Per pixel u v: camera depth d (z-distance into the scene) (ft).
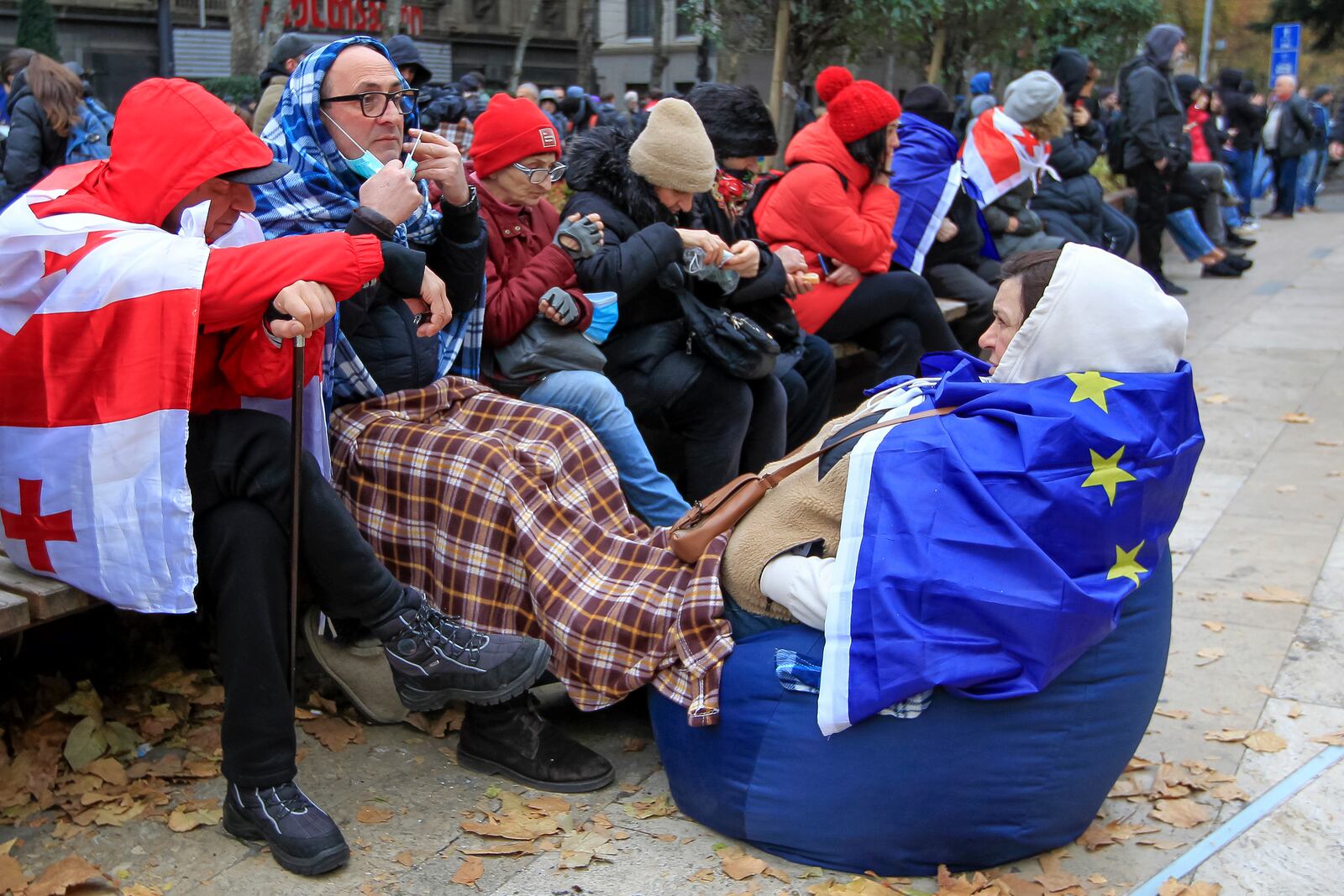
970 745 8.09
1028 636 7.79
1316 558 14.69
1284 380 23.21
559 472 10.05
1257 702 11.23
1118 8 40.88
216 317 7.77
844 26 28.12
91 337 7.64
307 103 10.25
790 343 14.57
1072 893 8.29
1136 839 9.09
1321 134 54.70
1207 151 39.52
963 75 41.27
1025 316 8.57
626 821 9.18
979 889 8.27
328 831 8.41
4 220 7.93
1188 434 8.40
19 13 61.36
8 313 7.84
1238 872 8.72
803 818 8.45
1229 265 35.04
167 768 9.40
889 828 8.31
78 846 8.52
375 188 9.80
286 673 8.38
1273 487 17.33
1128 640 8.41
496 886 8.34
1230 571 14.37
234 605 8.10
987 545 7.81
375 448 10.13
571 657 9.39
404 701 9.25
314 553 8.54
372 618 8.93
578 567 9.53
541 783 9.52
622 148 12.82
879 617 7.90
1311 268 36.63
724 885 8.39
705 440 12.94
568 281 11.79
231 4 38.29
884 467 8.13
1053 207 26.14
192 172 8.15
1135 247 31.55
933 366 9.79
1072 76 26.04
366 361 10.54
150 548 7.76
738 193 14.14
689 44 102.12
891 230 17.02
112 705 10.15
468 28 97.19
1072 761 8.35
